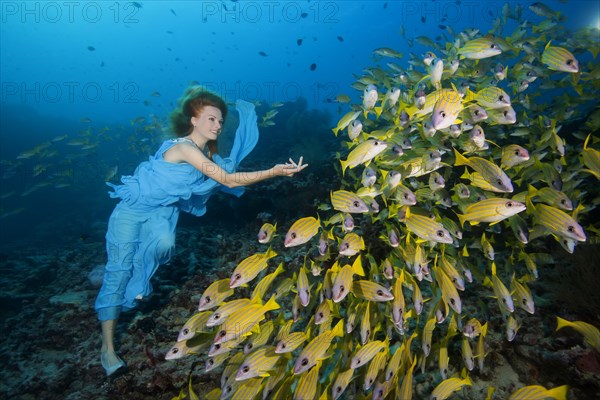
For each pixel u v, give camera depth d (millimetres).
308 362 1976
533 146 4023
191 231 7332
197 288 4828
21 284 6410
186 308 4453
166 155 3391
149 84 98562
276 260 4988
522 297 2420
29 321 5160
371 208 2965
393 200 3096
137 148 11562
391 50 5305
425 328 2398
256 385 2078
